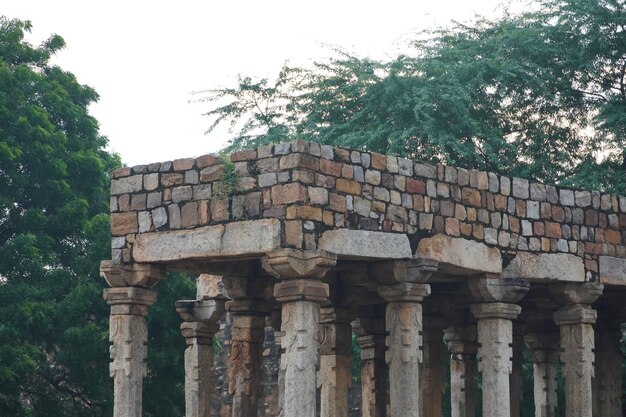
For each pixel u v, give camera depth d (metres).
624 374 33.19
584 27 35.50
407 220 19.80
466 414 26.16
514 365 27.23
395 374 19.58
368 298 22.94
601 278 22.94
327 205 18.66
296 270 18.12
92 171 35.00
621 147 34.09
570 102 36.00
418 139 34.38
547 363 28.75
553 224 22.31
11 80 33.31
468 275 21.28
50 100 35.00
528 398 34.28
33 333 31.59
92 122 36.41
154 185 20.03
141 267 20.06
